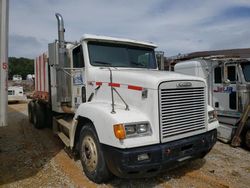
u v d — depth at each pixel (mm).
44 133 8305
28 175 4715
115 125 3625
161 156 3703
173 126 3918
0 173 4824
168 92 3879
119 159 3574
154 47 6047
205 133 4457
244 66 7953
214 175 4789
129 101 4184
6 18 4082
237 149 6809
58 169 4977
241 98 7812
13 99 20156
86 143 4461
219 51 14164
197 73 9320
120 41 5434
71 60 5777
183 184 4336
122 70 4863
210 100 8945
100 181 4230
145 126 3771
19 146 6684
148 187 4199
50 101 7777
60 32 5441
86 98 5207
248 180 4621
